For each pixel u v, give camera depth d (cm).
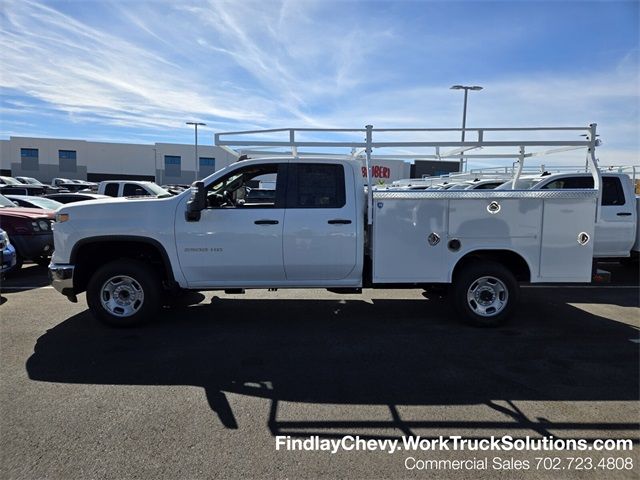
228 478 283
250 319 617
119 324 568
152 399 385
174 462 298
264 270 568
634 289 811
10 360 469
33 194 2134
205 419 352
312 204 565
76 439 323
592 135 578
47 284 844
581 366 457
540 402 382
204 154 7225
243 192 627
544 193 562
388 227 563
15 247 932
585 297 750
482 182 1211
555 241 569
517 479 285
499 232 566
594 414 362
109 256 604
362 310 663
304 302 708
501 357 481
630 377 432
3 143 6588
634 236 846
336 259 566
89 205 563
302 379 426
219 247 557
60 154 6775
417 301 716
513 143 580
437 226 564
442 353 492
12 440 321
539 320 615
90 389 403
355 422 349
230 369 449
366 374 438
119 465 294
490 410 368
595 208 566
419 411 366
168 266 562
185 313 645
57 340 529
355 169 573
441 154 707
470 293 576
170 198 570
